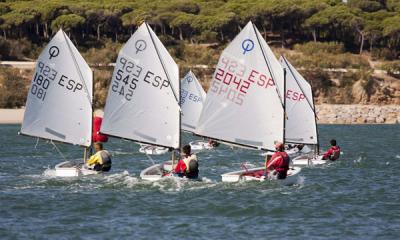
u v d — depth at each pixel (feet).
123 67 378.32
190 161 363.15
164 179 363.76
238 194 336.49
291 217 291.99
